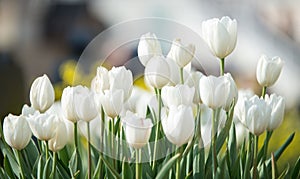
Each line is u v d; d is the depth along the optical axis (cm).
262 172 158
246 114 152
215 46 155
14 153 159
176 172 146
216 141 154
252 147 155
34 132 147
